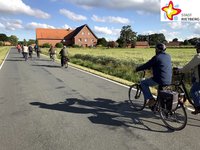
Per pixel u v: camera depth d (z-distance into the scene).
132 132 5.53
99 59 24.98
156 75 6.23
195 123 6.13
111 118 6.55
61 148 4.68
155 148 4.68
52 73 16.61
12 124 6.04
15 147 4.73
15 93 9.75
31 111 7.19
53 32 124.44
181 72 5.93
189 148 4.68
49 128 5.76
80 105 7.91
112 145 4.81
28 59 31.66
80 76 15.18
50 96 9.20
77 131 5.58
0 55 41.84
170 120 5.88
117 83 12.48
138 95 7.95
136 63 20.53
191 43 135.00
